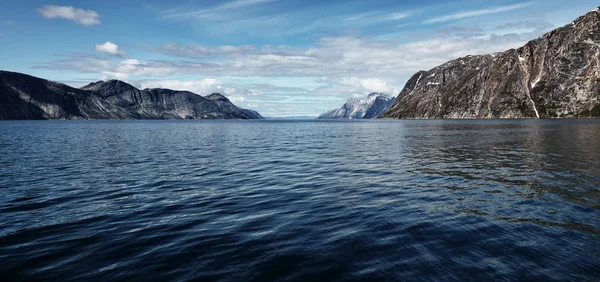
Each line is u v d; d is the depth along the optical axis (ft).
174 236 44.06
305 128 529.04
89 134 340.80
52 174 96.43
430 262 35.14
